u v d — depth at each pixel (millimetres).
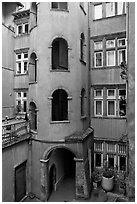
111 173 14156
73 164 18344
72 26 13555
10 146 11547
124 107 15359
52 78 13086
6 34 18719
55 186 14352
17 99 19953
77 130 13656
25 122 14789
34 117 14969
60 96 16391
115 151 15570
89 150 14734
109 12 16297
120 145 15406
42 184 12828
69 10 13484
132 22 8617
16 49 19797
